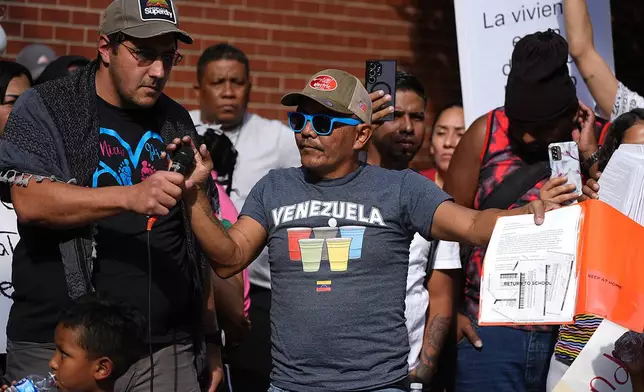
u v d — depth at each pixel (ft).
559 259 10.77
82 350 12.30
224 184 20.15
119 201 11.62
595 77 18.13
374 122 14.83
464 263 16.44
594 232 10.77
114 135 12.89
